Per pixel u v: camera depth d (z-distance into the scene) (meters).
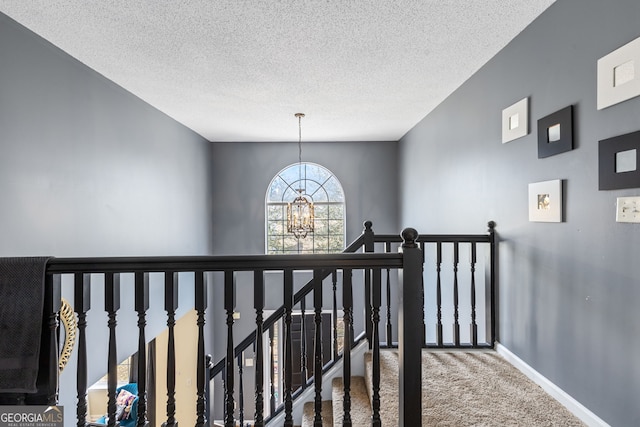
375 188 5.75
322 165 5.74
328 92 3.28
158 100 3.45
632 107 1.44
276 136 5.26
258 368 1.32
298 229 4.80
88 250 2.61
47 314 1.28
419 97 3.44
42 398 1.28
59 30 2.11
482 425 1.65
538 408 1.79
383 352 2.51
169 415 1.32
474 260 2.55
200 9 1.92
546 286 1.97
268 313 5.43
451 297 3.32
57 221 2.29
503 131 2.38
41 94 2.17
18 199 2.00
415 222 4.64
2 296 1.24
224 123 4.41
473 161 2.87
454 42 2.32
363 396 2.27
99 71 2.72
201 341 1.31
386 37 2.25
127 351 2.97
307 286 2.59
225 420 1.34
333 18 2.02
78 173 2.50
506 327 2.38
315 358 1.36
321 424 1.35
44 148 2.19
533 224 2.08
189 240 4.68
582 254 1.70
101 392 4.45
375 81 3.01
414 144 4.65
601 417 1.59
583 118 1.70
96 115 2.72
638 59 1.40
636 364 1.43
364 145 5.75
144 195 3.47
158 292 3.52
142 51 2.40
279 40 2.28
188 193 4.64
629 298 1.46
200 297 1.31
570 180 1.78
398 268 1.33
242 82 3.00
